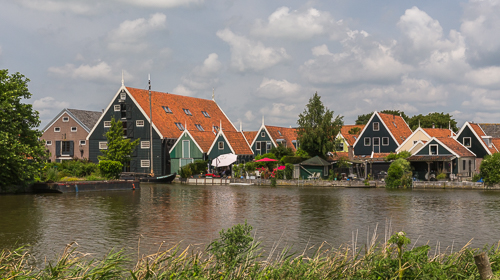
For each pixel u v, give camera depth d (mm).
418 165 61250
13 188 47875
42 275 11422
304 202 40219
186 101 91062
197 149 76312
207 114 92938
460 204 38000
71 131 86188
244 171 69625
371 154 72938
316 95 69188
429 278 10969
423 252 11734
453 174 57875
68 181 51188
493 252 13836
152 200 41938
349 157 71188
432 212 33219
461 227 26922
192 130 79875
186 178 69625
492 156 53156
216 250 12656
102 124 81688
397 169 56531
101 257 19609
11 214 32219
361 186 58250
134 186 55344
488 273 10539
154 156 78375
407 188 55438
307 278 11438
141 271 11414
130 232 25375
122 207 36500
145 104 80625
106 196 45812
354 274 11914
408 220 29516
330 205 37812
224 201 41188
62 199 42312
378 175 62125
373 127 74500
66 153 86250
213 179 66812
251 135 84000
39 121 46281
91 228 26594
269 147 78438
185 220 29609
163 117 81500
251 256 13406
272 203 39500
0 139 41062
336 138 74125
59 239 23469
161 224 28000
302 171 64312
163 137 77750
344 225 27609
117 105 80688
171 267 11922
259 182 63969
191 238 23672
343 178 63719
